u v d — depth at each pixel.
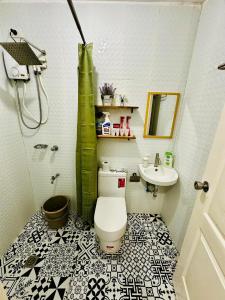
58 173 1.79
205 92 1.16
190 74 1.37
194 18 1.27
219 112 1.01
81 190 1.67
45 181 1.84
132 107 1.44
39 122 1.57
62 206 1.87
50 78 1.44
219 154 0.74
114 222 1.31
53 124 1.59
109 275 1.27
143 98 1.49
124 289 1.18
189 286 0.93
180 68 1.40
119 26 1.29
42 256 1.42
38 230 1.69
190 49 1.35
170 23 1.28
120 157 1.71
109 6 1.24
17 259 1.38
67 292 1.16
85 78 1.28
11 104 1.47
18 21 1.29
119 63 1.39
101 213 1.41
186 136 1.40
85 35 1.32
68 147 1.68
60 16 1.27
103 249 1.41
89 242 1.56
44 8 1.26
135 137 1.59
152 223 1.84
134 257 1.43
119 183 1.65
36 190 1.88
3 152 1.40
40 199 1.93
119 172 1.64
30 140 1.66
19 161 1.61
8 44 0.88
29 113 1.55
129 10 1.25
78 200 1.72
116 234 1.24
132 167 1.75
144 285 1.21
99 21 1.28
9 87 1.43
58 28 1.30
